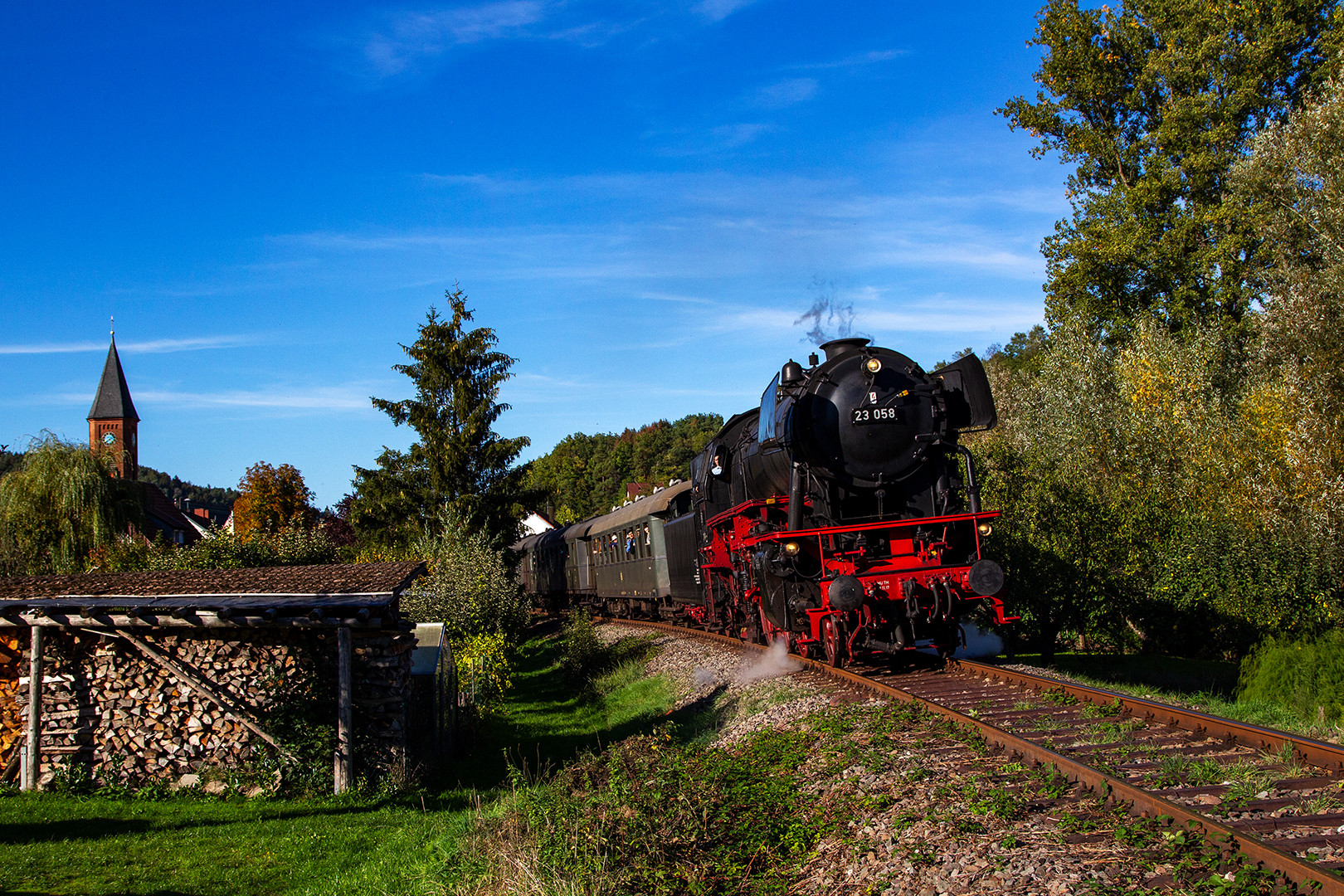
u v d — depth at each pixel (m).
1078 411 22.12
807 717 9.40
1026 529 16.38
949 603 10.74
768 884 5.79
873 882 5.23
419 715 12.13
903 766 7.04
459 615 18.73
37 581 12.20
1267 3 23.00
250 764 10.24
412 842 8.26
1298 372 16.92
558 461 123.56
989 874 4.86
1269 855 4.36
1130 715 7.90
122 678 10.39
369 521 30.61
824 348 12.46
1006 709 8.66
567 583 35.66
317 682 10.55
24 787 10.00
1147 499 16.73
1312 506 14.59
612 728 14.34
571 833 6.85
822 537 11.14
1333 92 19.94
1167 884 4.45
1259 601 14.03
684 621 23.09
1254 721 9.05
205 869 7.52
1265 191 20.89
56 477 28.70
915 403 11.56
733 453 15.70
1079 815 5.55
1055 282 26.72
